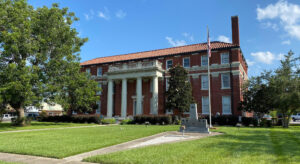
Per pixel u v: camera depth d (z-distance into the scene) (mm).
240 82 33094
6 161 8578
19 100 24922
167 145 11508
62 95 29719
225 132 18531
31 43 25531
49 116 41844
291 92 24953
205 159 8148
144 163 7617
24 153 9992
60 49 28234
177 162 7730
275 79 27266
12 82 21859
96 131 20156
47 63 26844
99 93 44406
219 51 34531
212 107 33750
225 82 33625
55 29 28047
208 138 14633
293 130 20953
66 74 29250
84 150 10570
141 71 36438
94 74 45938
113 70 38812
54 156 9281
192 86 35719
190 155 8875
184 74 32719
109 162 7980
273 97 26109
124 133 18031
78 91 30250
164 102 37375
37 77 24406
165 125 28469
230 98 32688
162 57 38844
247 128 23156
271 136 15625
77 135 16891
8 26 24422
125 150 10211
